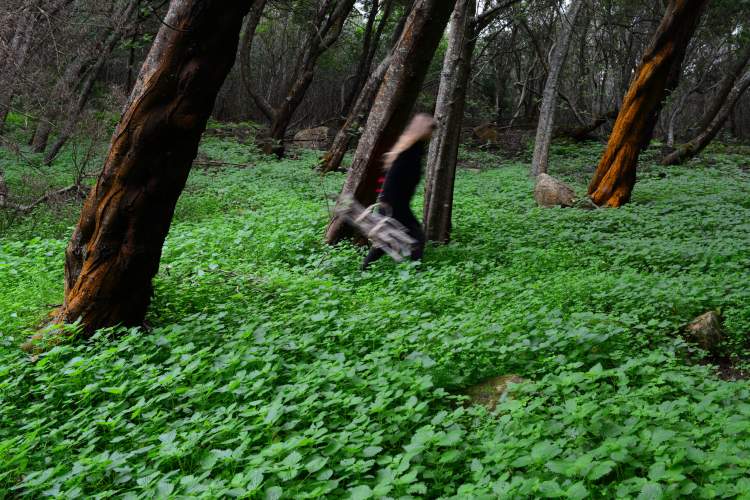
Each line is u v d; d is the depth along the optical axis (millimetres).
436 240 10266
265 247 9367
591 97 35188
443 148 10094
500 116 35094
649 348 5949
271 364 5016
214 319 6012
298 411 4180
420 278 7449
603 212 12570
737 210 12984
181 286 7320
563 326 5637
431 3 8906
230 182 17156
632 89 13711
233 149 23609
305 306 6527
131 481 3818
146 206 5859
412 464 3676
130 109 5707
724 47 34906
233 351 5051
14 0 13609
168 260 8852
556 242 10164
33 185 13242
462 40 9859
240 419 4254
